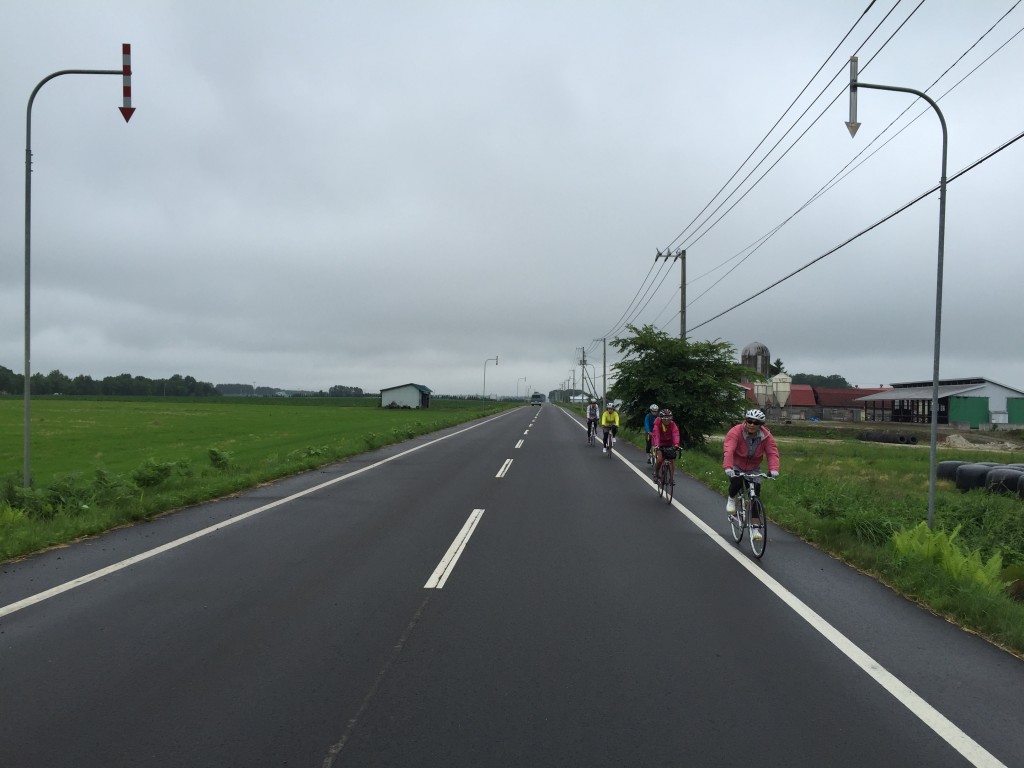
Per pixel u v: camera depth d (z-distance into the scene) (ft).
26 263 38.52
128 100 36.52
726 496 44.01
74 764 11.27
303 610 19.53
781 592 21.90
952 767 11.39
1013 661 16.19
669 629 18.17
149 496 39.04
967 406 201.05
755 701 13.82
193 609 19.57
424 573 23.82
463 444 89.51
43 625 18.11
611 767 11.27
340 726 12.61
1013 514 43.60
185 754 11.59
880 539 28.94
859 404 290.97
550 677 14.92
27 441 38.04
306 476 53.36
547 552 27.32
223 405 306.14
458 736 12.26
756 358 260.01
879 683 14.79
